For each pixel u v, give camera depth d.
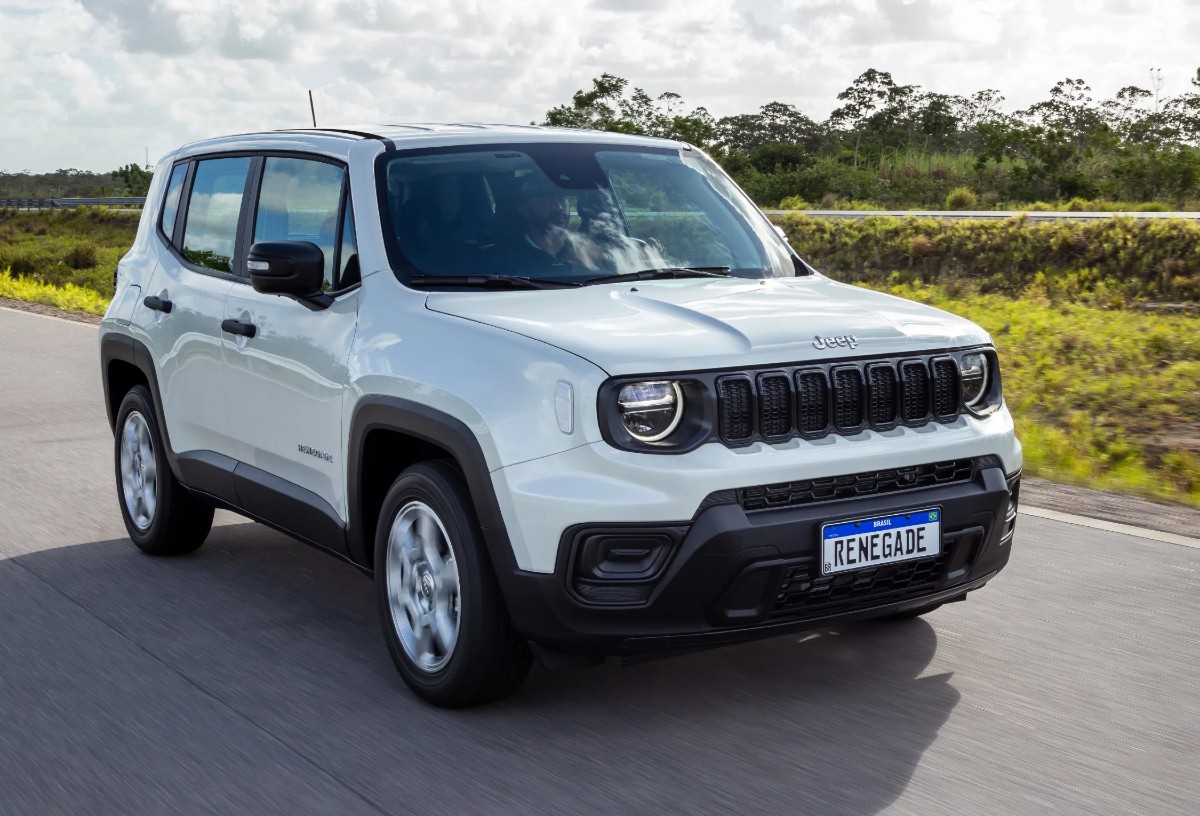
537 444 3.57
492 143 4.84
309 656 4.52
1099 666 4.32
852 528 3.64
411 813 3.26
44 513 6.72
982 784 3.40
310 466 4.59
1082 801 3.29
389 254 4.37
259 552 5.98
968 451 3.91
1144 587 5.23
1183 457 7.99
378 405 4.07
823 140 96.50
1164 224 22.45
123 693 4.16
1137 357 12.42
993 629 4.71
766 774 3.47
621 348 3.58
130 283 6.03
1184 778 3.44
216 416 5.21
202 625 4.89
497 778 3.47
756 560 3.50
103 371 6.26
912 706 3.97
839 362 3.76
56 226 66.69
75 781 3.49
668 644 3.57
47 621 4.95
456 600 3.90
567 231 4.56
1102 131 54.22
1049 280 22.36
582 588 3.53
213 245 5.43
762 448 3.59
